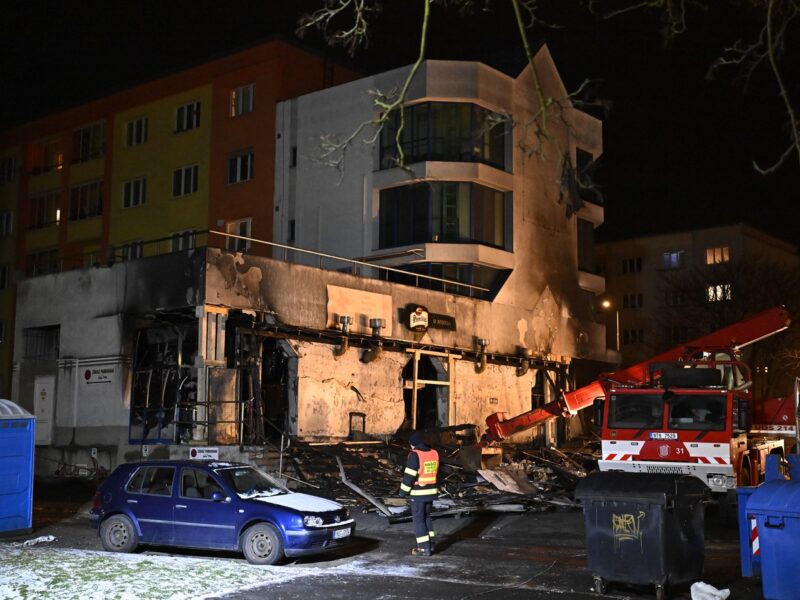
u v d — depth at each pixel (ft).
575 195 33.68
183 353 83.51
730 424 57.62
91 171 155.02
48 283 90.38
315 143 121.39
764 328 72.95
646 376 69.46
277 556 40.98
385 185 111.75
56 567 37.81
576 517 60.23
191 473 44.57
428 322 97.60
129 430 80.43
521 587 36.09
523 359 112.88
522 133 117.60
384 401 93.40
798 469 45.93
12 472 51.85
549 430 117.80
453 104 110.42
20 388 90.58
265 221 126.31
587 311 132.77
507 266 113.39
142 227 144.56
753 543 37.04
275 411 83.76
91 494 76.48
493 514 61.16
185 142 140.05
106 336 83.61
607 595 34.55
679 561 33.76
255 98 131.23
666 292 208.85
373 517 59.67
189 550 46.55
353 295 89.20
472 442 96.84
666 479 34.06
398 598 33.71
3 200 171.53
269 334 80.79
